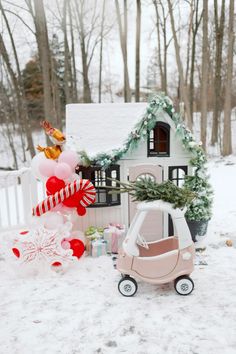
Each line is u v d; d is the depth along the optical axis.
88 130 5.96
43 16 12.82
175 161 5.64
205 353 2.92
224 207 8.23
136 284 3.98
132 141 5.32
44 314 3.63
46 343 3.13
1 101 25.64
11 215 8.63
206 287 4.18
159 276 3.99
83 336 3.22
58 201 4.82
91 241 5.39
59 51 27.38
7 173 6.29
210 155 18.00
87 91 20.95
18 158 25.27
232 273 4.55
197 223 5.45
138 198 4.13
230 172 12.95
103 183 5.79
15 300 3.96
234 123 25.88
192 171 5.73
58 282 4.42
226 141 17.03
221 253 5.30
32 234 4.69
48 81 13.20
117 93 33.97
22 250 4.61
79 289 4.21
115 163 5.54
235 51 24.39
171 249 4.50
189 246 4.00
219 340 3.09
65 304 3.84
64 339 3.19
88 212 5.73
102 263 5.00
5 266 4.98
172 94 31.56
